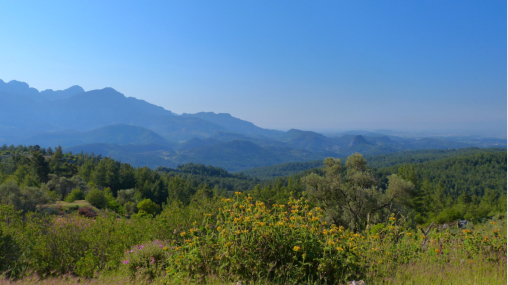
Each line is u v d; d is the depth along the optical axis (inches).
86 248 274.7
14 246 250.2
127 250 250.8
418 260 194.2
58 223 306.8
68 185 2437.3
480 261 186.9
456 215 1301.7
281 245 153.9
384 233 238.4
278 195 2308.1
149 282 191.2
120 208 1861.5
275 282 149.6
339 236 165.0
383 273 168.6
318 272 151.4
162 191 3668.8
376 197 823.1
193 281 159.3
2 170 2874.0
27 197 1126.4
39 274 233.1
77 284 208.4
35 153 2874.0
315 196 855.7
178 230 298.0
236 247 153.2
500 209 1779.0
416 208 2127.2
